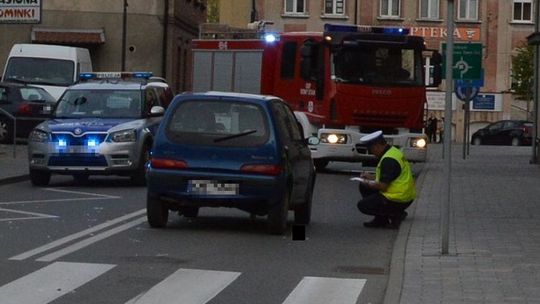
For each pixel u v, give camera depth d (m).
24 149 36.31
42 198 22.53
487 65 73.81
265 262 14.70
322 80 29.48
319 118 29.61
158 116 26.17
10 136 39.31
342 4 71.75
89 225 18.08
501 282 12.96
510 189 26.39
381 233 18.17
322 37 29.48
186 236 17.02
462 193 25.17
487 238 17.05
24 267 13.69
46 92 40.09
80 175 26.03
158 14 55.22
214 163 17.08
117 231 17.41
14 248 15.32
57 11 55.00
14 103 39.38
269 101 17.55
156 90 27.39
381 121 29.56
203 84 34.00
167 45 55.53
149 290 12.35
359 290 12.72
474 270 13.85
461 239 16.92
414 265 14.26
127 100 25.98
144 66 55.38
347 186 27.16
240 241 16.66
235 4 72.75
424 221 19.41
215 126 17.25
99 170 24.39
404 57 29.75
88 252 15.10
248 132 17.16
